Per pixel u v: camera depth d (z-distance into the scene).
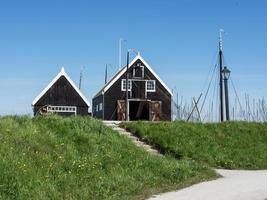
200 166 21.34
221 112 33.16
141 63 53.59
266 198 15.26
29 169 14.59
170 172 18.94
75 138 20.19
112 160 18.59
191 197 15.20
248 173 22.38
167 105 53.78
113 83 52.69
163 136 26.52
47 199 13.34
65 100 50.19
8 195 12.78
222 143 27.94
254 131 31.14
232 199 14.95
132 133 27.23
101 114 52.84
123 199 14.59
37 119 21.39
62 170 15.79
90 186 15.26
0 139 16.41
